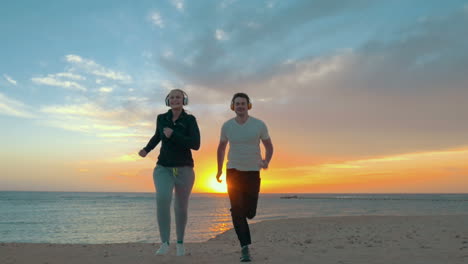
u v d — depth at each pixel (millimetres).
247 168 3551
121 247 4875
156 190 3719
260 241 7094
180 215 3799
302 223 12320
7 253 4180
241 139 3547
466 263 3102
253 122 3598
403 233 6812
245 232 3471
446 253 3715
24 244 5121
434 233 6488
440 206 58625
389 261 3262
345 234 7715
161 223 3750
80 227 21516
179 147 3754
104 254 4082
